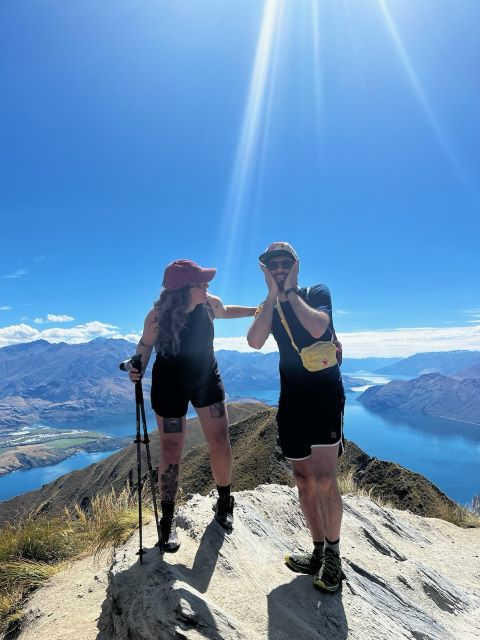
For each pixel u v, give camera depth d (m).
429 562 4.34
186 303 2.37
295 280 2.41
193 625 1.77
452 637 2.65
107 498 4.58
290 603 2.19
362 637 2.15
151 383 2.42
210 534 2.53
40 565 3.68
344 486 6.87
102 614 2.22
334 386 2.38
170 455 2.37
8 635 2.89
